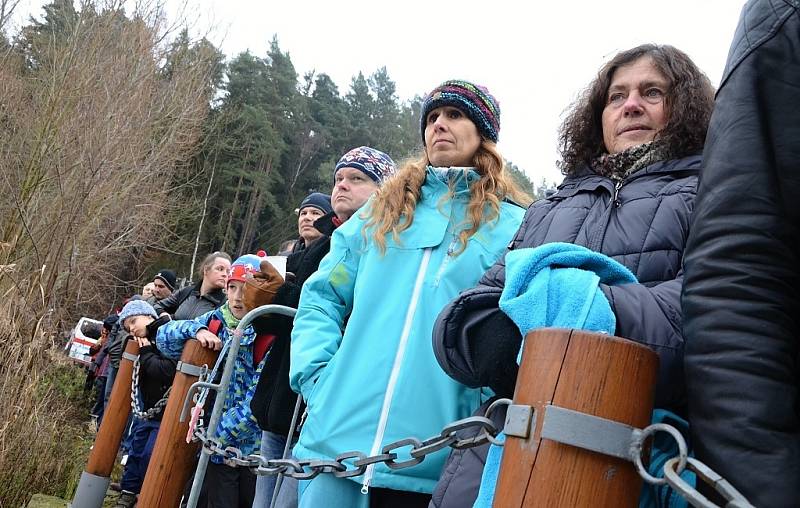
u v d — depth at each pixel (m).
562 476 1.02
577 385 1.04
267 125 40.88
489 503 1.28
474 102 2.54
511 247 1.88
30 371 4.98
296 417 2.82
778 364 1.03
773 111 1.13
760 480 0.97
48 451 4.96
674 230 1.54
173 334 4.02
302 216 4.09
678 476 0.93
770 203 1.10
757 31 1.17
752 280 1.07
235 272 4.05
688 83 1.80
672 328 1.27
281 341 3.09
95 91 12.18
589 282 1.30
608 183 1.74
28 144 11.08
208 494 3.56
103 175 11.68
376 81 53.81
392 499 2.09
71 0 13.21
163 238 18.28
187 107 15.48
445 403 2.07
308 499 2.13
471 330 1.45
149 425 5.03
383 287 2.30
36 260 9.13
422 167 2.53
